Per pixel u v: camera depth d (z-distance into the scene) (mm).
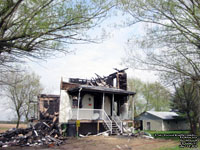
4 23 5109
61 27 5586
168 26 9336
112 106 20344
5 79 8664
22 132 16609
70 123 17656
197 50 9453
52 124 18094
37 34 5258
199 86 10898
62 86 19406
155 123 33188
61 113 18734
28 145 12430
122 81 23719
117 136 16688
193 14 8367
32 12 5289
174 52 9828
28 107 32000
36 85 32750
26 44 5355
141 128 35938
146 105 43281
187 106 17750
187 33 9031
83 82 23359
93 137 16125
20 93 31250
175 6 8711
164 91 15164
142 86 41312
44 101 24875
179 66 10156
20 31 5293
